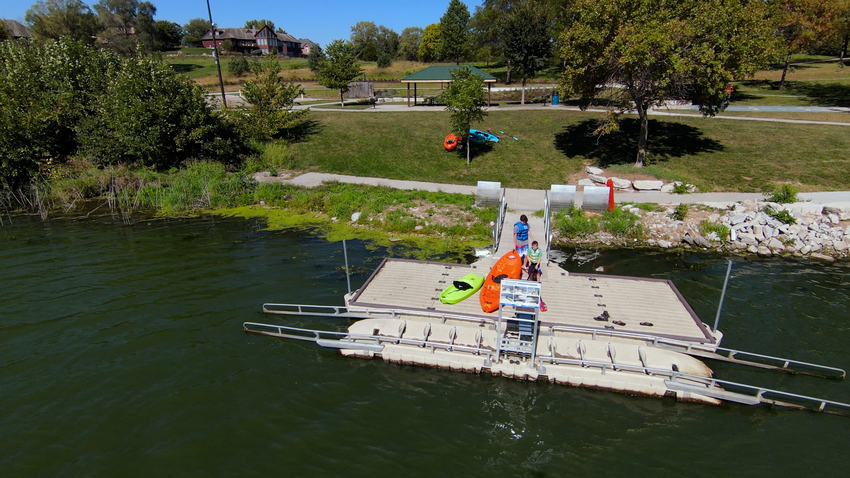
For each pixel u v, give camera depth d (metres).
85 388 10.91
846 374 11.17
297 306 13.36
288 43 111.19
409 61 92.81
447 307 12.95
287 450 9.27
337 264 16.95
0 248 18.64
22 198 24.80
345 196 23.11
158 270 16.62
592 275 14.70
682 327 11.96
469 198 22.47
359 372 11.63
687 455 9.16
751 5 22.73
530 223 19.31
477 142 30.30
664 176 23.61
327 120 37.25
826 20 40.22
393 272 15.12
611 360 11.33
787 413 10.24
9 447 9.31
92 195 26.02
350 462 9.00
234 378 11.30
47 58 30.05
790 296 14.44
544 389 11.02
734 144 27.67
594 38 22.06
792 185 22.19
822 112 33.97
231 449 9.29
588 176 25.19
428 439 9.57
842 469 8.80
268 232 20.25
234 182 25.23
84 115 28.84
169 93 27.33
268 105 31.91
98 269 16.70
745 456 9.12
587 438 9.60
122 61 30.50
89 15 72.94
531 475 8.71
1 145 25.44
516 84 55.56
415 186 24.80
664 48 20.08
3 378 11.18
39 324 13.31
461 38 68.81
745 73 21.36
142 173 26.94
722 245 18.30
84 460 9.02
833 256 17.23
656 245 18.55
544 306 12.59
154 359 11.91
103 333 12.94
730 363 11.72
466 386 11.15
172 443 9.41
